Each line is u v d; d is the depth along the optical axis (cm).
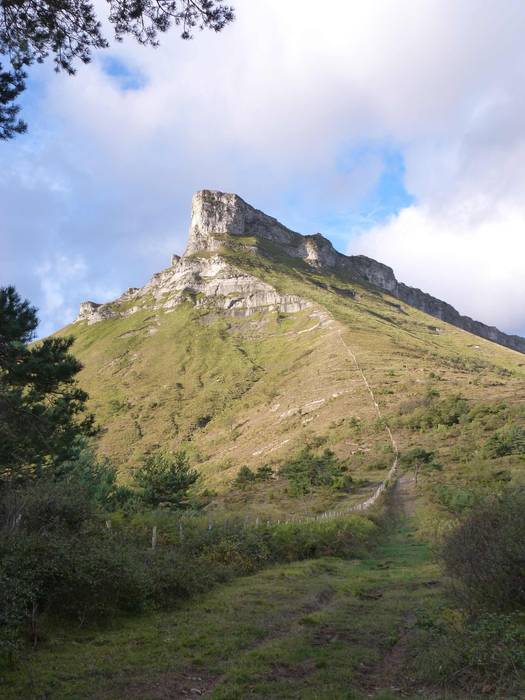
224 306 18438
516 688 640
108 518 1825
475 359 14038
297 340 15225
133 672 757
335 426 7150
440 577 1464
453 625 884
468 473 4172
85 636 921
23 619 855
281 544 1922
